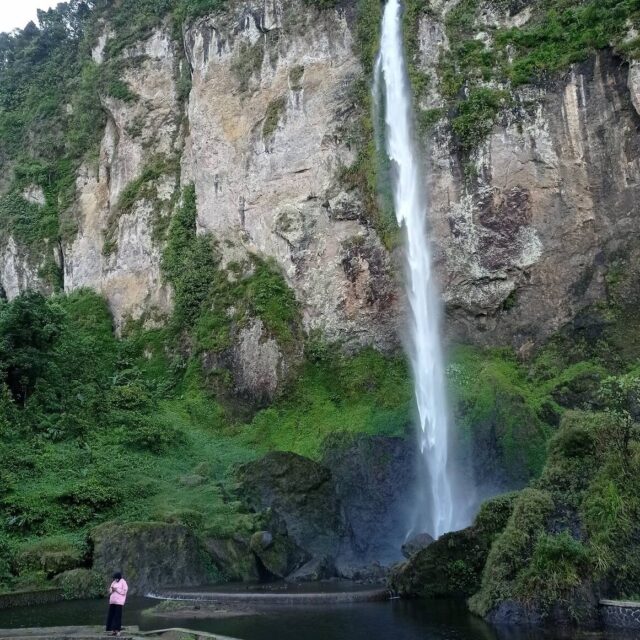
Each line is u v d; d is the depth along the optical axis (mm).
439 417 29406
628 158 29375
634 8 29969
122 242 43844
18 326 27625
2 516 20219
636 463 15102
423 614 14680
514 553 14477
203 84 41531
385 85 35750
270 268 36125
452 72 33469
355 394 31719
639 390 18844
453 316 31781
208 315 37125
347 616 14688
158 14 49000
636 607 12719
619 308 28641
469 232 31641
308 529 23641
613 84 29938
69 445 24969
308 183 36312
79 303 43875
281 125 37875
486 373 29453
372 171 34594
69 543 19844
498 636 12211
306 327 34344
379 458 27359
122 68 48875
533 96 31422
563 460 16109
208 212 39938
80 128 52250
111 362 38500
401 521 25953
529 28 33125
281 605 16531
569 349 29203
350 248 34312
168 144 45438
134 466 25203
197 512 22078
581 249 29844
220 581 20625
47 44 61125
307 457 26453
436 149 32875
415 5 35219
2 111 58438
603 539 13977
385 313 33000
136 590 19312
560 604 13273
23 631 13117
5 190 54812
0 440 23438
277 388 33031
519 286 30734
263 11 40344
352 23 37781
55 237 49844
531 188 30844
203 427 33250
